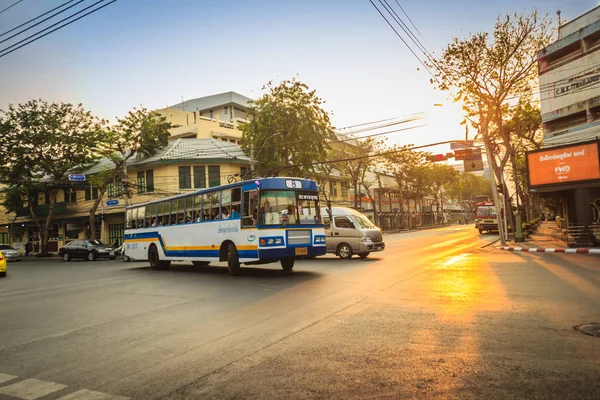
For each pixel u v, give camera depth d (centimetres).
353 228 1698
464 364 419
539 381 369
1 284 1477
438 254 1764
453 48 2295
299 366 437
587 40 2561
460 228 5656
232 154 3519
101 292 1100
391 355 457
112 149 3397
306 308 734
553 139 2758
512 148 3234
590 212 1802
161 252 1733
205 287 1082
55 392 406
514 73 2319
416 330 553
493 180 2252
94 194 4000
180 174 3397
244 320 668
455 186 8756
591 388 350
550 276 995
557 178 1859
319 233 1338
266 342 533
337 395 360
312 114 2973
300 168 3066
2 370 484
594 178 1778
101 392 400
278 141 2973
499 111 2400
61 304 939
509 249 1911
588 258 1387
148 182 3516
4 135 3300
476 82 2338
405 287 906
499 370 398
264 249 1214
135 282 1293
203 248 1473
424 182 6662
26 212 4628
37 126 3394
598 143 1778
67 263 2703
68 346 576
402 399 346
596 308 638
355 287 940
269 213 1245
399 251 2020
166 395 382
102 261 2753
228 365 453
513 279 968
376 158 4828
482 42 2252
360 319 628
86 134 3434
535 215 5850
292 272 1320
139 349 538
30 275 1805
